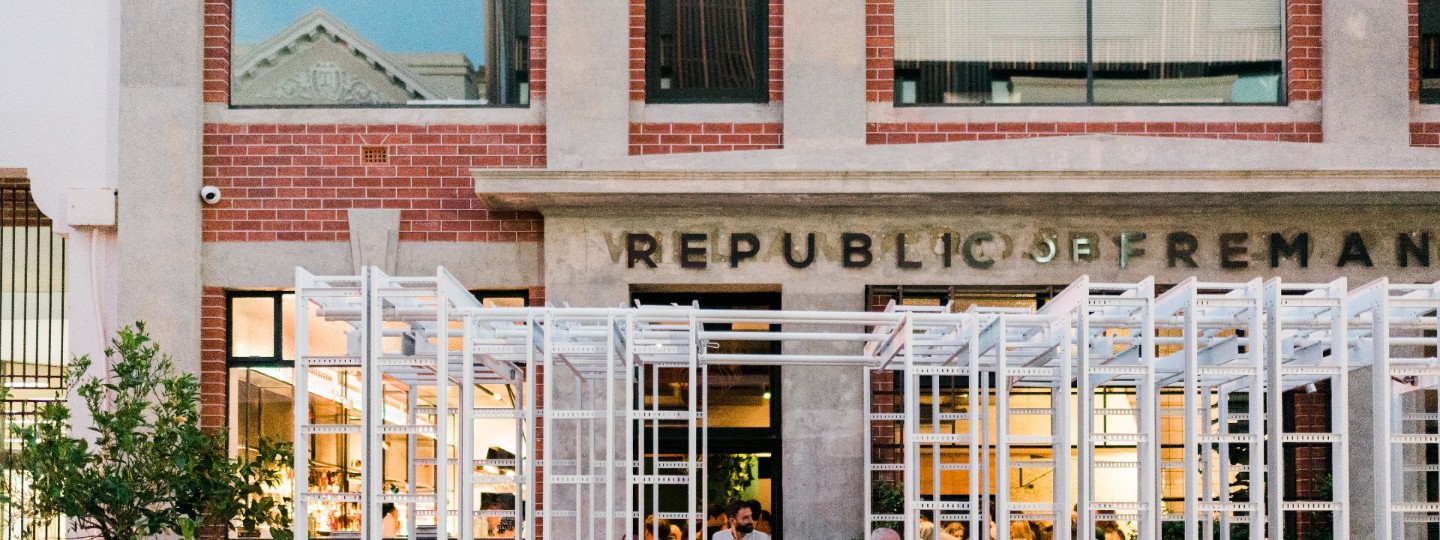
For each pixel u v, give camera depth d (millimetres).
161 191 12180
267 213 12336
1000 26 12609
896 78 12570
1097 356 9852
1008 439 8625
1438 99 12406
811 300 12125
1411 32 12383
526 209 12250
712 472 12562
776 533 12492
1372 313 8914
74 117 12328
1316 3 12383
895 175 11523
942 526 12508
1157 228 12117
